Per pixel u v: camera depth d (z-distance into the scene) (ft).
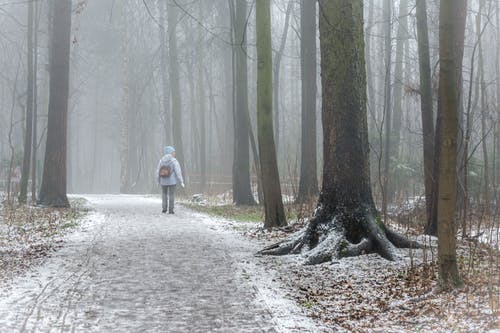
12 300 22.88
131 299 23.43
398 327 19.77
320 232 33.42
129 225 48.60
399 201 63.62
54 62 67.21
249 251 35.68
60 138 67.00
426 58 44.80
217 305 22.61
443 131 23.36
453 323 19.35
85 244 37.70
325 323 20.40
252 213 62.03
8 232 42.45
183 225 49.32
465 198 38.01
